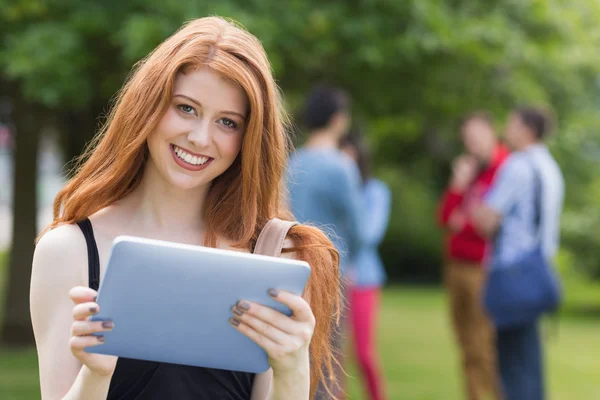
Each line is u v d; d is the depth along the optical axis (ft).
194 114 7.91
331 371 8.75
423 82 33.47
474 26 30.83
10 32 28.48
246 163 8.13
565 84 39.45
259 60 8.07
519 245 21.17
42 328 7.78
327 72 32.58
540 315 21.17
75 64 27.55
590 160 56.49
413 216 76.54
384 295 67.15
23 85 28.30
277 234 8.48
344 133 24.03
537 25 34.53
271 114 8.30
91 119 36.27
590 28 38.93
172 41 8.00
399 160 68.80
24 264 36.63
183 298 7.04
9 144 38.42
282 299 7.22
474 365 24.97
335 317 8.89
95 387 7.15
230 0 27.89
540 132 21.72
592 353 39.11
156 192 8.41
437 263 79.25
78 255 7.88
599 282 54.29
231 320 7.25
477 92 34.68
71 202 8.06
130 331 7.08
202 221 8.60
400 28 30.42
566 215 54.44
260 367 7.60
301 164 18.54
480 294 24.77
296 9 29.19
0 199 95.35
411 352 38.27
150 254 6.82
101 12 28.07
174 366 7.74
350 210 18.49
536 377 21.21
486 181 25.26
